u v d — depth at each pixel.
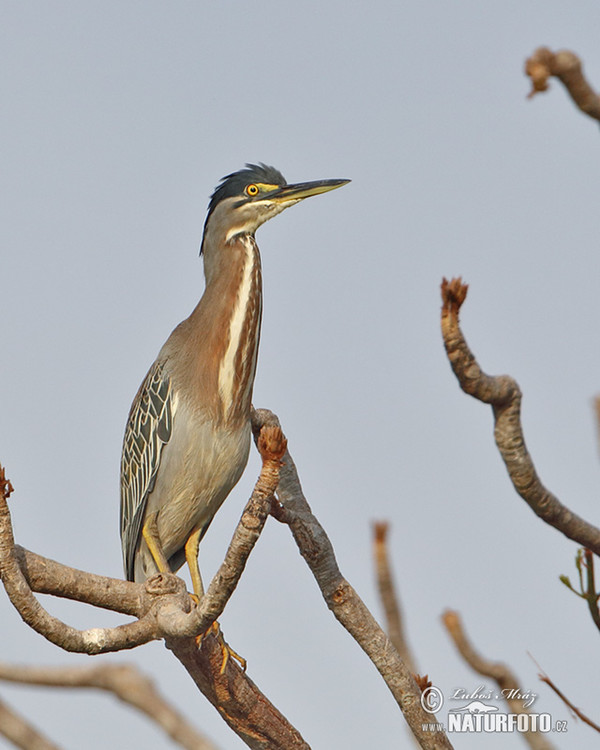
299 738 9.05
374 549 6.10
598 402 5.16
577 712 5.60
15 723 2.54
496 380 5.79
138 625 7.51
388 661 7.81
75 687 2.64
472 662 5.61
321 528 8.23
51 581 7.82
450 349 5.64
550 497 6.05
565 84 3.70
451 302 5.63
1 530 6.68
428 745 7.57
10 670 2.64
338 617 8.09
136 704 2.65
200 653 8.42
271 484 6.44
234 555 6.69
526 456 5.94
